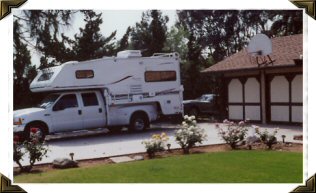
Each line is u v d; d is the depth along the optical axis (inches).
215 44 1002.7
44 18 605.3
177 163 383.2
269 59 656.4
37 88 598.9
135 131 626.2
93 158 412.8
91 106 590.9
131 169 364.5
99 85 599.5
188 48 966.4
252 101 713.6
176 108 670.5
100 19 772.6
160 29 946.1
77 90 594.2
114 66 613.6
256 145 465.1
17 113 535.8
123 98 618.5
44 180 336.5
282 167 361.4
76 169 371.9
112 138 564.7
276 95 672.4
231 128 462.6
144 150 454.3
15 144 368.2
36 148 377.1
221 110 768.9
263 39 657.6
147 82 642.2
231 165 372.2
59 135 624.7
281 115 665.6
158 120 682.2
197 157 408.2
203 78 919.7
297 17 946.1
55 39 653.3
